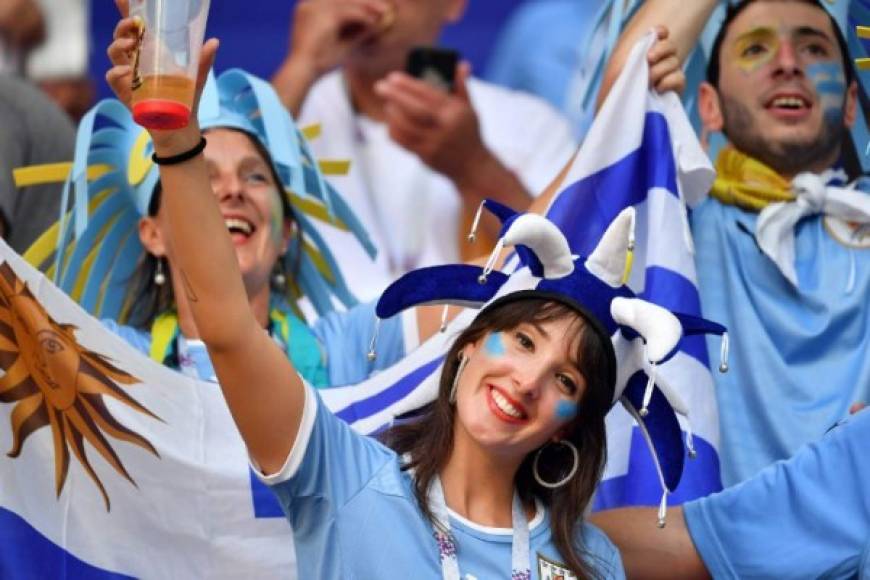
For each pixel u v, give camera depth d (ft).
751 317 37.86
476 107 51.80
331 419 29.25
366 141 50.88
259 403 28.30
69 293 40.22
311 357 38.81
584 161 37.40
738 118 39.60
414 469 29.55
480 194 49.52
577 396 29.40
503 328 29.48
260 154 39.91
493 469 29.71
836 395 37.01
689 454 29.89
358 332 39.42
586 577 29.55
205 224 27.73
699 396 35.81
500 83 52.31
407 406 30.37
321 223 49.55
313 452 28.73
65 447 32.30
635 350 29.86
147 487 32.60
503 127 51.62
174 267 39.32
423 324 39.09
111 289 40.34
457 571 28.76
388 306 30.17
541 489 30.48
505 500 29.91
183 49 25.63
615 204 37.14
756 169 39.29
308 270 41.98
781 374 37.24
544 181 51.26
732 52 39.73
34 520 31.78
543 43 52.21
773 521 31.86
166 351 38.58
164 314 39.40
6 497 31.68
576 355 29.27
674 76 37.96
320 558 28.68
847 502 31.60
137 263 40.42
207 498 32.76
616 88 37.70
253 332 28.14
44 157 44.32
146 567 32.30
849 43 39.78
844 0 39.63
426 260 50.03
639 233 37.11
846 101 39.70
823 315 37.65
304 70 50.62
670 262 36.63
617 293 29.81
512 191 49.52
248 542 32.68
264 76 53.42
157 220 39.93
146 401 32.99
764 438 37.09
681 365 35.91
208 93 40.11
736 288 38.22
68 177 39.91
